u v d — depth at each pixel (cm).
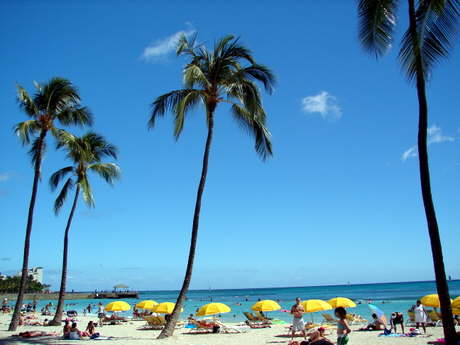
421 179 875
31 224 1823
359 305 4634
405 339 1438
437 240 838
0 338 1567
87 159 2178
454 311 1599
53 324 2158
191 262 1473
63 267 2206
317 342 798
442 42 876
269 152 1549
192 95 1467
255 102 1475
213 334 1844
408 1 911
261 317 2212
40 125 1839
